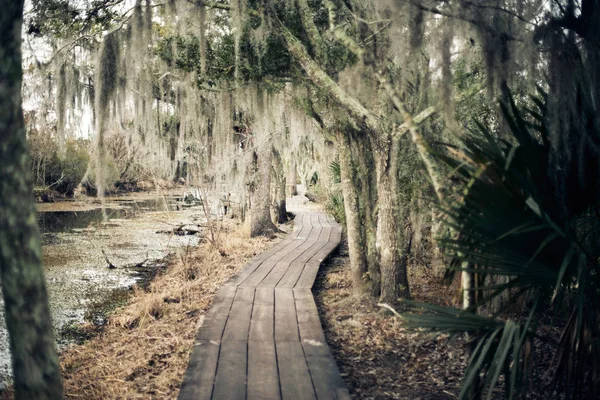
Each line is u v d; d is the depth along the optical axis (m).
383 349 3.93
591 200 2.34
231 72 5.07
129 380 3.48
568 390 2.32
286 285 5.75
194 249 10.13
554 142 2.28
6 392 3.85
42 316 1.28
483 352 2.04
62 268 8.63
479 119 4.76
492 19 2.90
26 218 1.26
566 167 2.30
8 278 1.25
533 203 1.83
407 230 5.80
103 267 8.77
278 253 8.09
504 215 2.03
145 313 5.27
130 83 5.42
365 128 4.69
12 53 1.27
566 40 2.61
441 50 2.93
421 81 4.45
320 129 5.75
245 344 3.67
